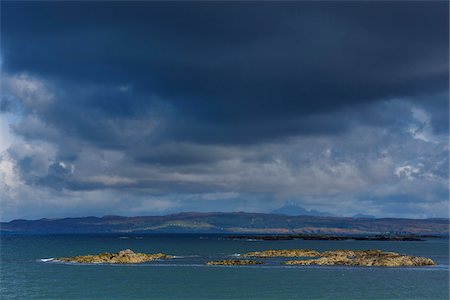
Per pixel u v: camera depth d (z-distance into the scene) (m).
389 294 85.06
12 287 91.56
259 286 93.06
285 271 112.88
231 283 96.44
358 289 89.81
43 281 98.62
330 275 107.12
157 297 83.31
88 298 82.25
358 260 128.50
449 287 91.88
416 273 110.19
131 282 97.62
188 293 86.31
